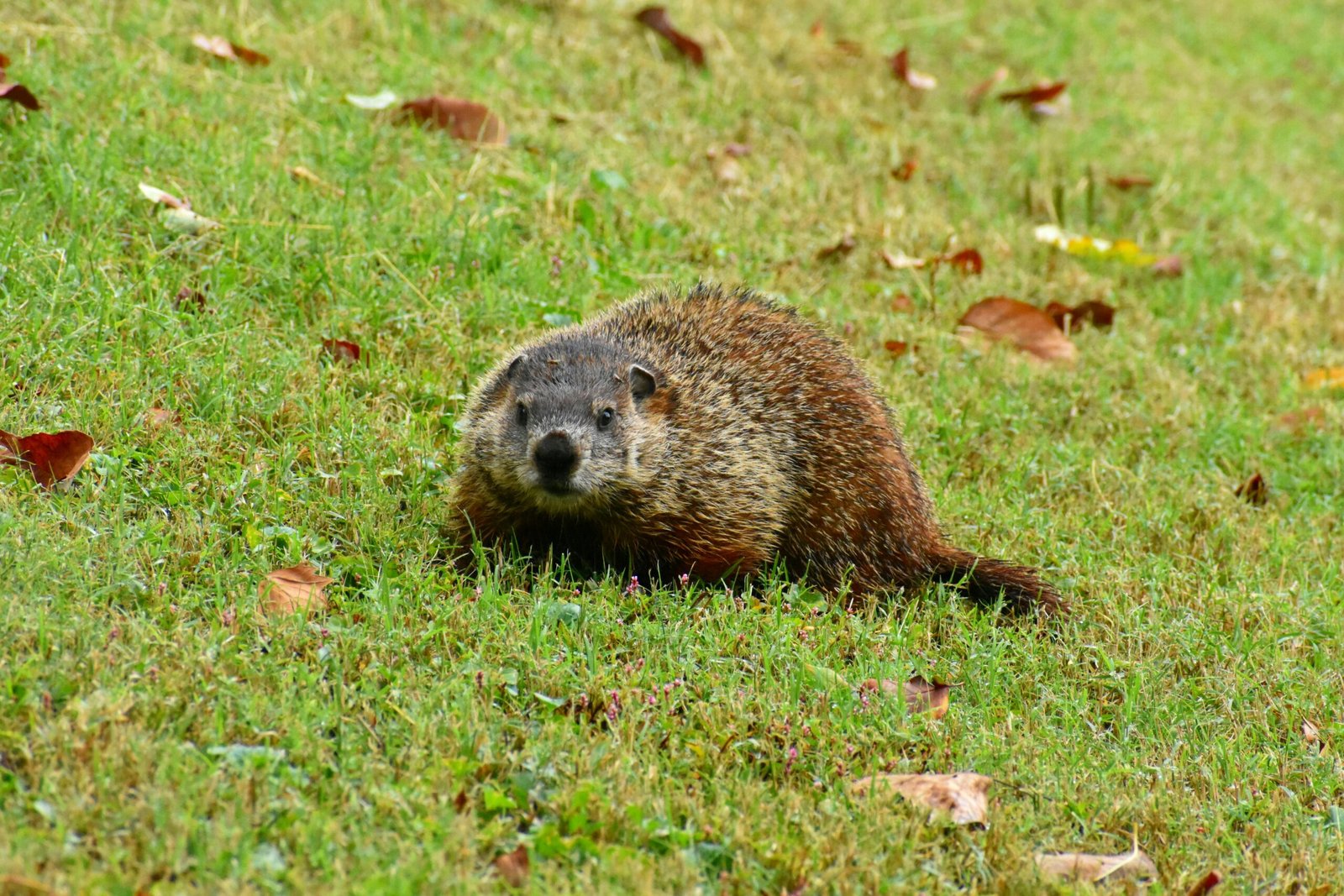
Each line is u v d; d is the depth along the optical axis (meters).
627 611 9.26
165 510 9.13
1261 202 19.66
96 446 9.52
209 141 13.87
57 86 13.98
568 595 9.38
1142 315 15.70
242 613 8.13
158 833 6.31
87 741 6.78
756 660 8.87
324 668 7.92
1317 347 15.78
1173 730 8.99
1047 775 8.12
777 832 7.19
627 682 8.26
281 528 9.16
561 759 7.47
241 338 11.16
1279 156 22.08
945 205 17.72
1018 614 10.25
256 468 9.73
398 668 8.13
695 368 10.34
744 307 11.16
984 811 7.73
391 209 13.66
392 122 15.73
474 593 9.08
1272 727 9.31
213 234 12.40
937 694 8.89
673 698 8.23
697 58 19.31
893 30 22.92
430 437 10.95
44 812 6.33
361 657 8.08
